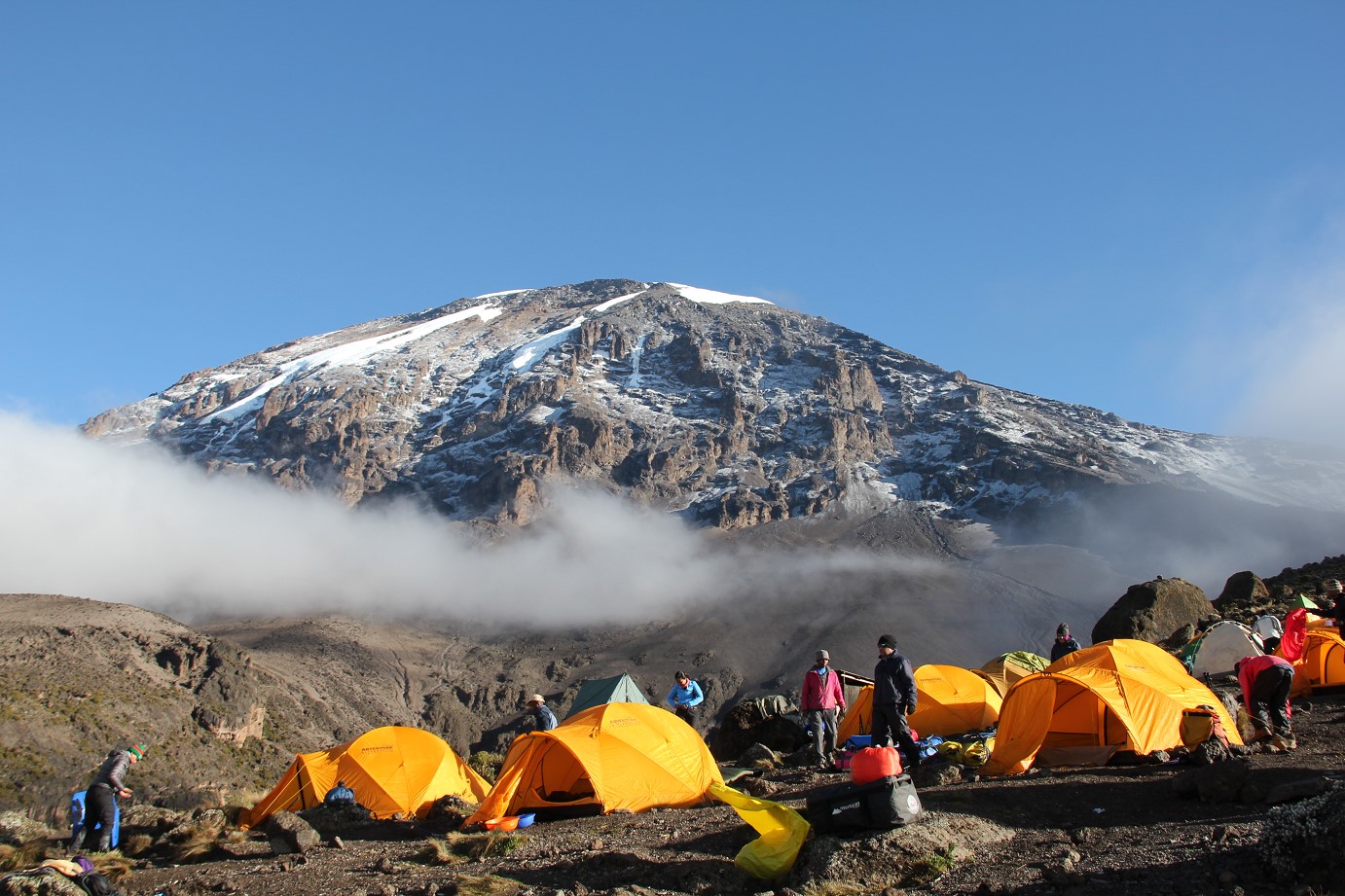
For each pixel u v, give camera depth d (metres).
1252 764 16.27
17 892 12.83
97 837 19.38
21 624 119.56
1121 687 18.69
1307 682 23.92
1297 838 10.09
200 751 110.44
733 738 27.69
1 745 87.12
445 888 13.41
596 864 13.95
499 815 19.23
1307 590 37.62
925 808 13.55
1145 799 14.56
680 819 17.59
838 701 22.75
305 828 18.33
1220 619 35.06
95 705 104.50
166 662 128.25
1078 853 11.69
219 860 18.27
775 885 12.39
